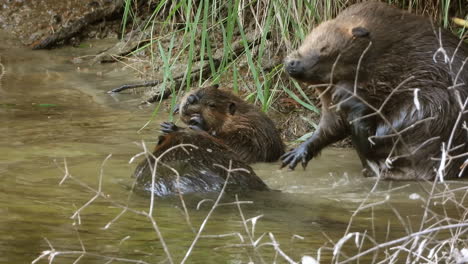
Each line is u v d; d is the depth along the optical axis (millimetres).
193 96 13211
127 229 8055
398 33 11195
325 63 11109
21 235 7797
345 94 11172
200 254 7273
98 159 11508
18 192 9586
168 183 9656
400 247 6770
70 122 13961
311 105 13508
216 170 9797
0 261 7016
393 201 9594
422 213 8953
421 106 10984
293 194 9914
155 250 7371
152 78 17000
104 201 9234
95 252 7293
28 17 20922
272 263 7047
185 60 16875
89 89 16562
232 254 7285
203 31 13000
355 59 11078
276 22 14727
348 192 10148
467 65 11227
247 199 9438
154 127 13789
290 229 8211
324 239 7832
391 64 11109
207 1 12922
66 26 20141
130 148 12273
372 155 11258
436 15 14625
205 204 9141
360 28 11047
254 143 12594
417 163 11039
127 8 13656
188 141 10312
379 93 11156
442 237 7918
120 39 19969
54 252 6805
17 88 16500
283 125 13938
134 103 15562
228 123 12891
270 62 15430
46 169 10852
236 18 13242
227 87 15562
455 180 11000
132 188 9891
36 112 14656
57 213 8641
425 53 11133
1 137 12758
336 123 11562
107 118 14359
